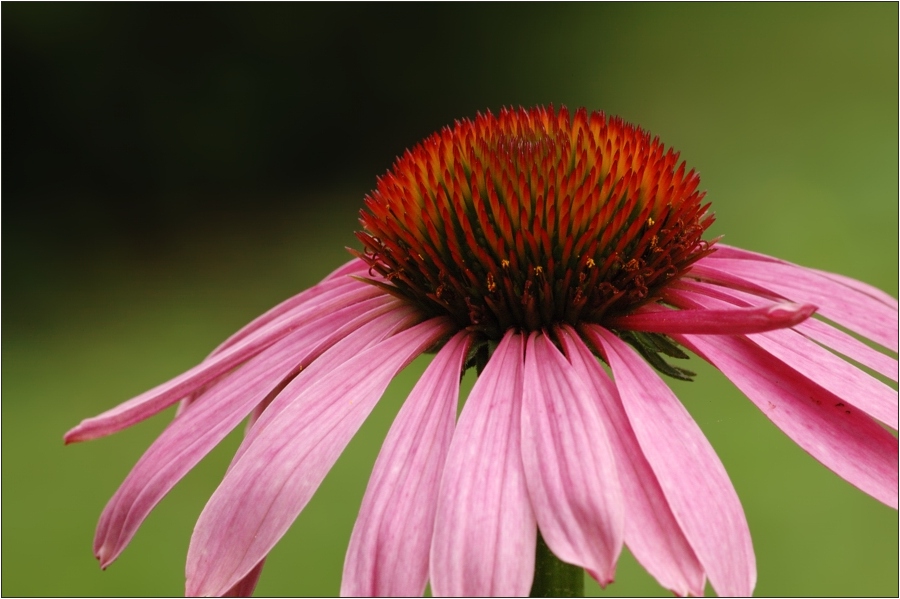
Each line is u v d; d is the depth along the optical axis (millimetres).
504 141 316
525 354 305
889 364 313
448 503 289
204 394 319
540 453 291
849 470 297
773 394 302
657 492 291
